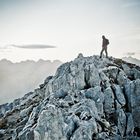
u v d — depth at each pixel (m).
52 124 44.44
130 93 56.84
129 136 51.25
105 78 60.75
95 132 47.22
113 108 55.25
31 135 43.28
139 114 54.34
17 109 67.94
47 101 55.47
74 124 47.16
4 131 56.53
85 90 58.09
